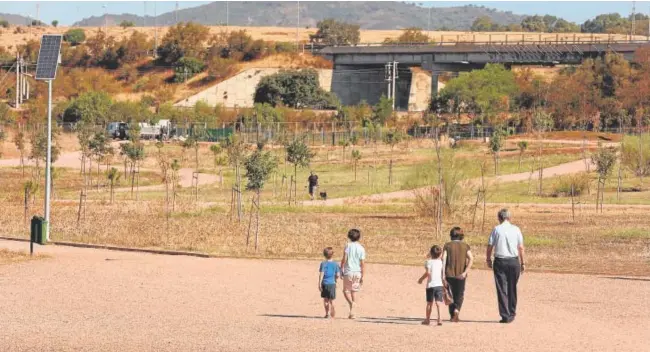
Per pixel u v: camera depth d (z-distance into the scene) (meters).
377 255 62.81
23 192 109.19
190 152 180.38
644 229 79.06
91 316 39.34
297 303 43.34
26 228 76.00
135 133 170.75
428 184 107.06
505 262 38.56
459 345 33.75
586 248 67.19
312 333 35.91
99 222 80.00
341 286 49.12
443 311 41.84
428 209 88.81
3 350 32.78
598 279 52.38
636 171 129.25
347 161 159.38
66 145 184.75
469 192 93.12
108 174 116.56
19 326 37.03
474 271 55.47
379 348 33.19
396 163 155.25
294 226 79.38
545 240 70.56
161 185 125.44
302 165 119.25
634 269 56.78
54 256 59.91
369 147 188.75
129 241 68.44
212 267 55.75
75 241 68.00
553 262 59.97
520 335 35.88
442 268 37.91
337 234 74.38
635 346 34.09
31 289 46.56
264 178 82.50
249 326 37.34
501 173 132.00
